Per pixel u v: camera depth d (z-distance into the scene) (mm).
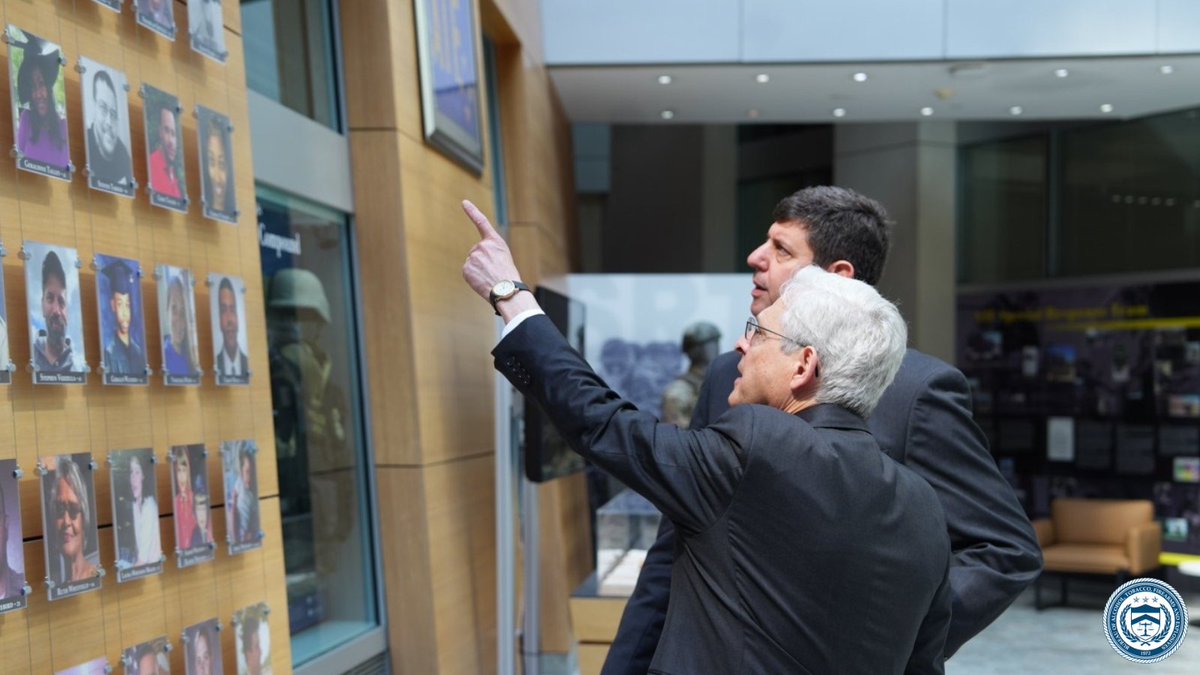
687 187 14672
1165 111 9453
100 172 2125
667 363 7789
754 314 2176
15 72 1900
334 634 3752
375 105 3979
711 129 14586
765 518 1515
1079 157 11805
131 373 2189
